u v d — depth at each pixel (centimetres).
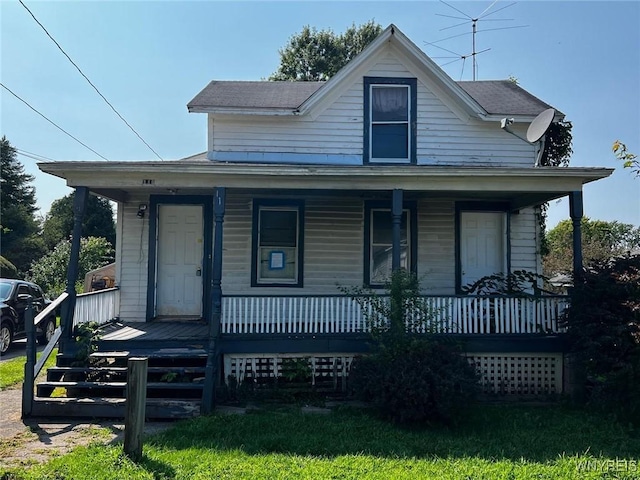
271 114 1032
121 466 485
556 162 1245
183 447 556
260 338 827
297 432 615
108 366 780
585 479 481
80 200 817
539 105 1139
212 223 1054
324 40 3055
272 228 1061
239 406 770
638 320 722
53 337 756
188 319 1044
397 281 762
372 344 774
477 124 1066
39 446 568
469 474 485
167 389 747
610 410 718
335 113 1051
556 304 859
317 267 1056
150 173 812
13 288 1284
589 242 2266
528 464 521
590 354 736
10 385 873
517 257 1087
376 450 557
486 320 848
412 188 835
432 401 648
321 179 831
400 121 1051
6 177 4547
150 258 1042
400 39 1030
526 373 867
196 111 1032
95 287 1892
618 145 838
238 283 1043
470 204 1082
